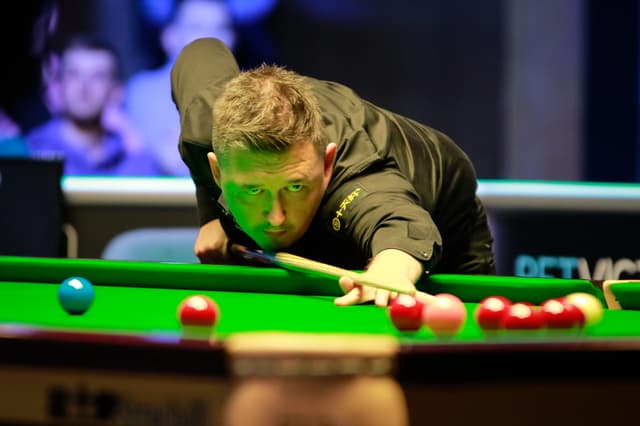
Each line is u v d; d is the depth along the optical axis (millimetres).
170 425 3479
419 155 6992
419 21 13484
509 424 3539
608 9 13281
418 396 3408
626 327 4949
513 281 5781
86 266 6332
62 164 11852
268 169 5480
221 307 5422
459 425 3482
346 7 13484
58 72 13344
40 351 3631
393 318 4488
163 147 13398
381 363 3170
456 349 3457
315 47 13539
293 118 5477
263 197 5648
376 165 6238
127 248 12875
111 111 13406
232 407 3174
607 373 3654
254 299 5762
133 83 13352
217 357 3393
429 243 5641
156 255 12875
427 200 6875
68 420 3607
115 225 12883
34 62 13336
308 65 13586
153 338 3496
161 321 4879
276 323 4828
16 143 13430
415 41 13531
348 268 6352
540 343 3578
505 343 3547
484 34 13477
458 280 5852
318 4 13469
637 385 3695
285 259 5922
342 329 4633
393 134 6926
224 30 13391
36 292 5957
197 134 6746
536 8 13367
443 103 13609
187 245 12867
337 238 6105
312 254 6344
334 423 3117
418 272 5480
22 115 13406
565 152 13523
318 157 5672
